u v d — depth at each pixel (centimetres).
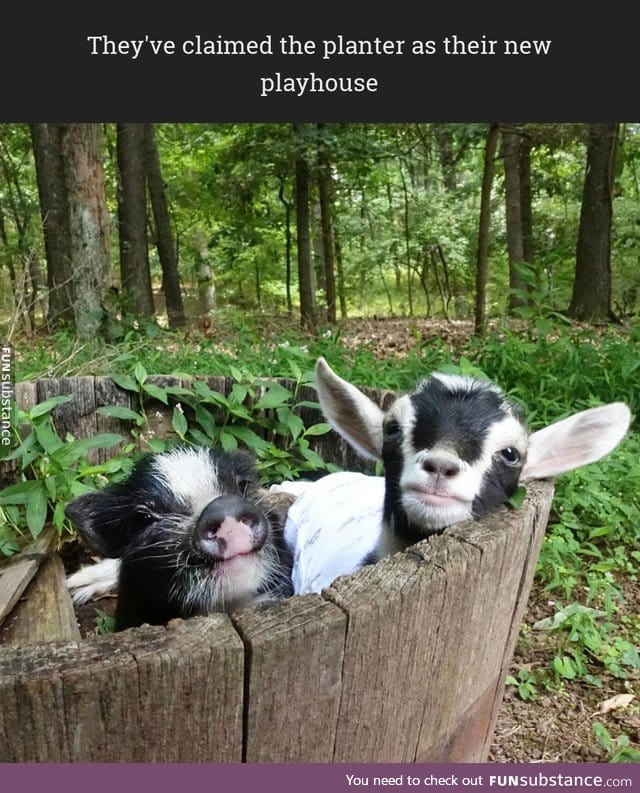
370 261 396
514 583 44
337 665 33
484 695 47
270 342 182
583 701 62
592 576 74
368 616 33
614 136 225
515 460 48
